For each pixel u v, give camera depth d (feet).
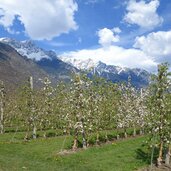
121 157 212.43
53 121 323.78
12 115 385.29
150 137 204.64
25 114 309.22
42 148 234.38
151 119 189.16
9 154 207.00
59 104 303.48
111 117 280.10
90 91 252.62
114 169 183.73
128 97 315.37
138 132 336.08
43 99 302.86
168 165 198.70
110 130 333.21
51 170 161.89
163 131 188.65
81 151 226.58
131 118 304.30
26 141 269.23
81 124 234.58
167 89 183.42
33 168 160.04
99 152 225.56
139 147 243.81
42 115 303.27
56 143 254.88
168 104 184.44
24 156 204.23
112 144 255.50
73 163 191.83
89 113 242.17
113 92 289.53
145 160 207.31
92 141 265.54
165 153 208.85
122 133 319.88
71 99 240.32
